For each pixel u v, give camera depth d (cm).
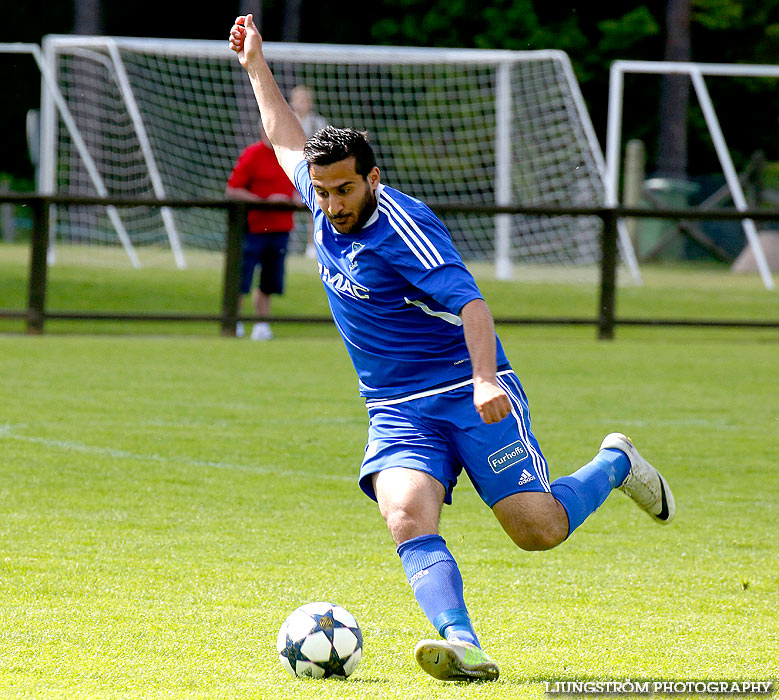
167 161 8512
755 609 1434
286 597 1451
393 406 1292
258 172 4472
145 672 1128
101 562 1598
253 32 1630
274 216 4444
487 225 8719
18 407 2922
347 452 2498
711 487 2227
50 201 4431
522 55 7056
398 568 1611
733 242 9150
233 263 4550
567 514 1309
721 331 5269
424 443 1260
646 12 11262
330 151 1202
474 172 8844
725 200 10462
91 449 2441
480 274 7069
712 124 7300
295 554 1677
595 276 7131
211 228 8481
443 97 9006
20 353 3941
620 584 1552
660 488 1506
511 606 1434
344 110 9019
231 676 1123
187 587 1484
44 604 1384
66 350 4066
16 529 1773
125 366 3725
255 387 3372
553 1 11694
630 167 8656
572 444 2608
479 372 1142
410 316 1272
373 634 1298
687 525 1928
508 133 7112
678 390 3466
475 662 1070
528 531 1267
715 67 7206
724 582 1569
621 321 4775
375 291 1263
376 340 1295
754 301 6241
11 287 5653
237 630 1298
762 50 12044
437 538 1188
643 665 1189
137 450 2450
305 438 2638
